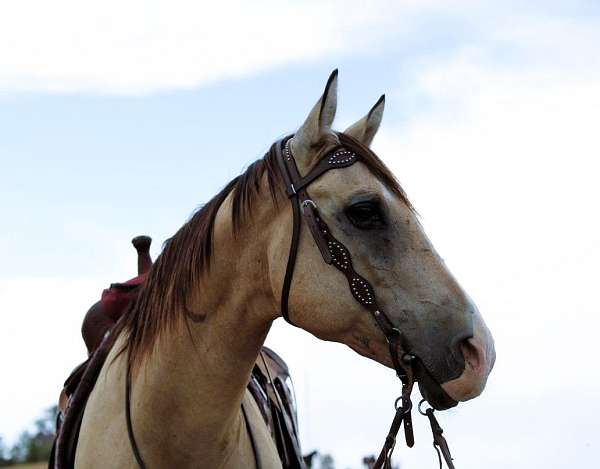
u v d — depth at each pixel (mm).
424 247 3613
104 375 4242
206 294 3846
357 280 3594
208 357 3836
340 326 3650
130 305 4336
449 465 3502
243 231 3803
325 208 3666
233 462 4027
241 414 4211
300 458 4809
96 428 4121
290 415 5223
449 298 3543
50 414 25203
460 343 3498
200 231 3920
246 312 3838
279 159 3803
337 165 3699
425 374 3539
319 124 3732
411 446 3588
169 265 3998
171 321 3889
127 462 3965
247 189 3807
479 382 3455
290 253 3684
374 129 3996
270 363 5391
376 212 3615
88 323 5148
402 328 3549
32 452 24344
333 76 3730
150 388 3910
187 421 3867
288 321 3789
